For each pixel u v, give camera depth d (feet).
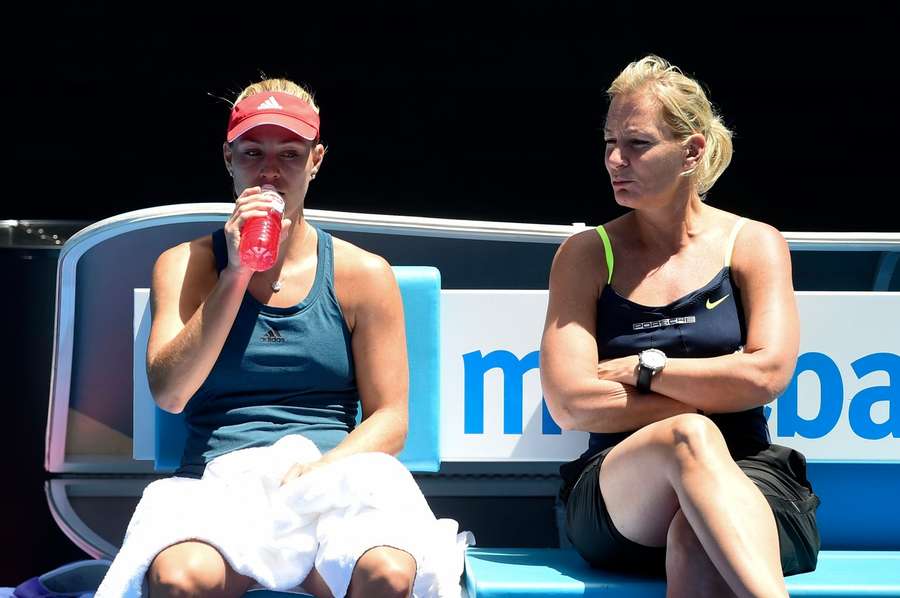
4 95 76.79
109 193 78.48
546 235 34.24
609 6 77.82
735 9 77.61
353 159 79.92
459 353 33.09
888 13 77.30
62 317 32.99
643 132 29.53
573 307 30.58
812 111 79.05
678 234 30.76
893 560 30.86
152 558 25.08
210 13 77.25
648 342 30.12
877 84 78.54
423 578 25.76
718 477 25.23
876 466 33.86
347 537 25.43
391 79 78.95
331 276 29.96
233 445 28.73
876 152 79.41
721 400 28.76
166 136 78.18
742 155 79.92
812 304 33.01
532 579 27.86
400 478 26.86
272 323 29.30
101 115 77.61
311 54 78.43
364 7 78.02
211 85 78.07
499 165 80.02
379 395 29.94
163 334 28.99
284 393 29.55
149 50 77.20
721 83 78.84
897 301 33.01
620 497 27.71
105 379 33.71
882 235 34.45
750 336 29.63
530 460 33.19
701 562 25.48
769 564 24.52
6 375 35.09
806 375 33.09
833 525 33.83
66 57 76.69
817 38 77.97
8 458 35.32
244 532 26.04
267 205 27.43
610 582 27.66
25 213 78.23
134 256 33.40
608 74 78.54
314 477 26.48
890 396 33.12
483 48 78.59
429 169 80.12
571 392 29.53
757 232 30.76
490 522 34.78
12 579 35.81
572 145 79.61
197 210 32.99
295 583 26.32
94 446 33.86
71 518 34.06
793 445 33.09
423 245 34.40
